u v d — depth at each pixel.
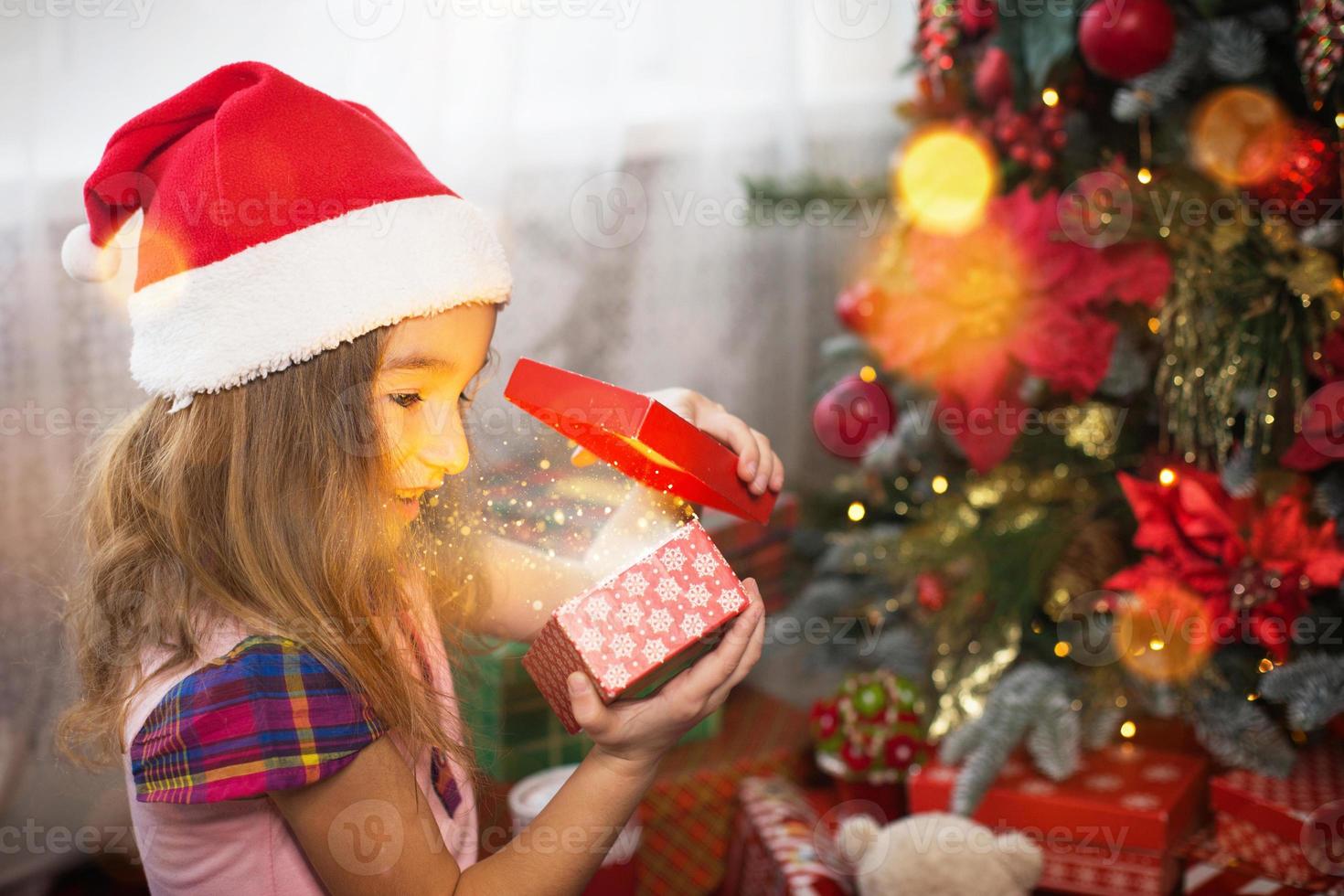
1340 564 0.94
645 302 1.77
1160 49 0.97
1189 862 1.11
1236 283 0.99
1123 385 1.12
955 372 1.16
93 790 1.32
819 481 1.97
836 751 1.28
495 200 1.53
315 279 0.71
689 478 0.83
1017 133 1.12
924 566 1.25
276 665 0.69
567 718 0.76
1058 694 1.13
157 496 0.76
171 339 0.72
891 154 1.91
